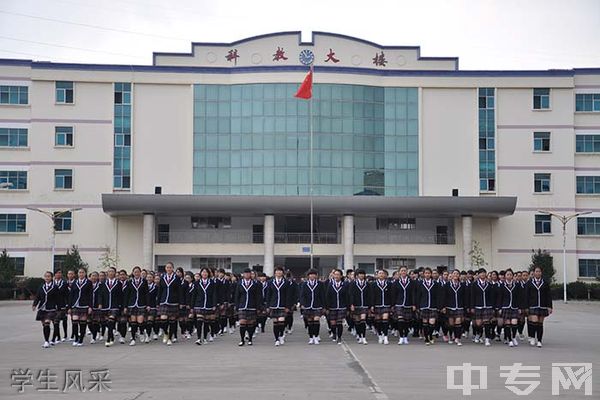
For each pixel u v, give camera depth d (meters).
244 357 17.52
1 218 55.69
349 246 54.16
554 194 56.66
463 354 18.06
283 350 19.27
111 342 20.78
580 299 54.09
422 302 21.08
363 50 56.78
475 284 20.89
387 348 19.81
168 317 21.20
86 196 55.69
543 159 56.78
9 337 23.45
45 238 55.50
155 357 17.55
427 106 56.47
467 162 56.34
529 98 57.06
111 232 55.75
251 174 54.88
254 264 55.97
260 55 56.25
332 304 21.62
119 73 55.94
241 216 56.50
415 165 55.88
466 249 54.88
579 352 18.56
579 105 57.50
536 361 16.47
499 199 53.84
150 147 55.69
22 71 56.31
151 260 53.94
